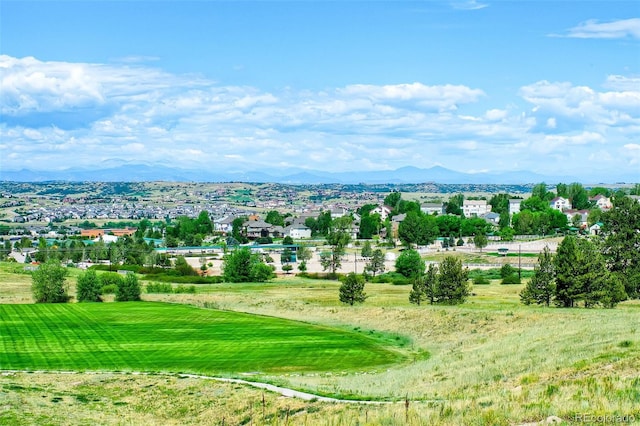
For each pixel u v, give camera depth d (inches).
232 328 3595.0
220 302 4623.5
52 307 4478.3
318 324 3752.5
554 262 3727.9
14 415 1756.9
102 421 1748.3
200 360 2807.6
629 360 1744.6
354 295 4291.3
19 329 3629.4
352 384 2118.6
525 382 1717.5
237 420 1692.9
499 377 1877.5
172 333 3464.6
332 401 1759.4
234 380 2191.2
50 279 4837.6
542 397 1438.2
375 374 2404.0
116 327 3661.4
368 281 6387.8
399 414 1434.5
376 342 3189.0
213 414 1774.1
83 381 2222.0
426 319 3459.6
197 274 6909.5
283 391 1956.2
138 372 2466.8
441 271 4141.2
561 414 1254.3
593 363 1807.3
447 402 1549.0
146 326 3688.5
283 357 2849.4
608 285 3636.8
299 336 3346.5
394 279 6373.0
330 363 2726.4
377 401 1749.5
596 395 1382.9
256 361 2775.6
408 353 2925.7
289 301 4515.3
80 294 4862.2
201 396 1966.0
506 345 2522.1
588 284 3634.4
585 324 2699.3
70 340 3302.2
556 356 2044.8
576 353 2030.0
